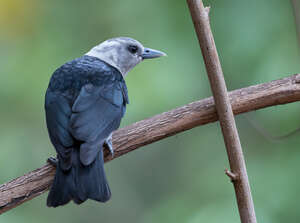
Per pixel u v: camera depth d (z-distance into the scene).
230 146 7.23
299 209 10.67
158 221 12.20
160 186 13.94
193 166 13.70
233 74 11.75
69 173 7.23
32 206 13.13
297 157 11.34
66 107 7.94
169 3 12.41
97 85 8.41
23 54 12.89
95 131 7.69
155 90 11.97
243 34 11.79
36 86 12.55
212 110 8.05
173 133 8.16
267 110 11.78
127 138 8.07
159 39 12.29
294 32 11.48
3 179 12.49
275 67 11.41
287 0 11.62
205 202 12.00
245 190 7.09
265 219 10.70
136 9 12.76
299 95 7.87
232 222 11.09
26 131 12.82
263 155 11.86
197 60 12.12
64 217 13.55
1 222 12.45
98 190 7.18
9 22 13.20
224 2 12.04
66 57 12.83
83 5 13.29
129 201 13.91
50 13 13.38
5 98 12.65
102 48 9.93
